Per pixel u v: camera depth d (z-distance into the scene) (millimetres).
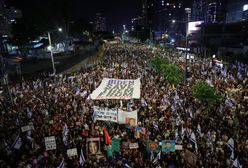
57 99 20719
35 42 71062
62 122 15766
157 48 77250
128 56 52719
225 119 15844
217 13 160000
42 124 15641
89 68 38594
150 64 35781
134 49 76188
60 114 17141
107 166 11820
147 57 50812
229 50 58438
